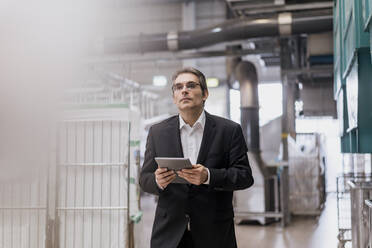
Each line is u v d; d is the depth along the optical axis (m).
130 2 9.54
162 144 1.72
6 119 0.40
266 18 6.06
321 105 9.54
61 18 0.45
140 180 1.75
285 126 7.29
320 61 7.04
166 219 1.63
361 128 2.34
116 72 10.31
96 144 3.39
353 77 2.51
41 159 0.44
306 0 6.02
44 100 0.43
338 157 13.00
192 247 1.63
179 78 1.70
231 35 6.28
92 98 6.22
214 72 11.57
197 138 1.72
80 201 3.37
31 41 0.42
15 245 3.21
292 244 5.49
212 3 10.70
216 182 1.55
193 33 6.52
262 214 6.97
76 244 3.35
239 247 5.31
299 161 8.09
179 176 1.58
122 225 3.32
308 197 7.98
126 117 3.44
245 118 7.51
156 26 10.90
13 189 0.51
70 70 0.46
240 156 1.69
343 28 2.96
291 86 7.32
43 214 3.22
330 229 6.66
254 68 7.68
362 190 2.88
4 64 0.40
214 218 1.61
